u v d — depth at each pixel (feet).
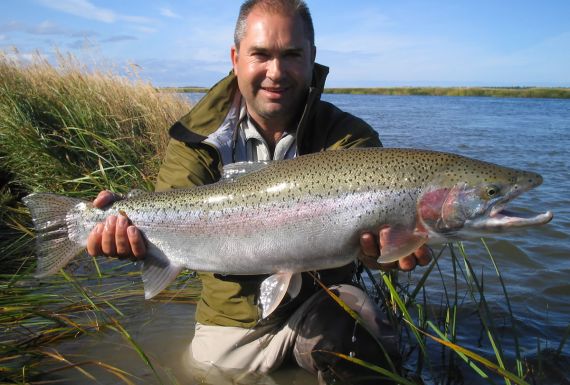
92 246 2.79
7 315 3.17
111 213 2.87
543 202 6.86
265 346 2.86
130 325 3.37
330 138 3.04
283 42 2.78
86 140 6.72
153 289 2.84
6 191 6.22
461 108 39.68
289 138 3.03
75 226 2.91
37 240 2.93
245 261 2.75
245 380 2.81
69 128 6.45
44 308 3.43
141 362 2.92
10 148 6.77
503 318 3.49
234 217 2.74
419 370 2.86
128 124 7.46
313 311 2.78
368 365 2.35
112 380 2.73
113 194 2.93
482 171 2.60
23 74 9.37
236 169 2.81
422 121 23.35
